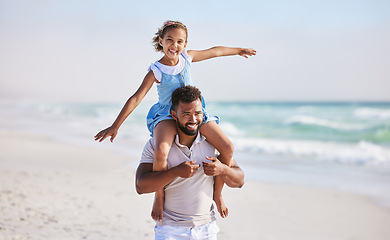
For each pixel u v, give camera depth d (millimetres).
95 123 28500
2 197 7426
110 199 7898
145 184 2932
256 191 9078
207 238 3117
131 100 3287
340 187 9414
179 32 3354
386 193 8836
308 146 16750
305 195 8727
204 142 3166
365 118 28594
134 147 15758
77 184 9062
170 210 3143
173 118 3145
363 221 7027
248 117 34156
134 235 5895
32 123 28906
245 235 6285
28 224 6066
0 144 15984
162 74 3377
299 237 6230
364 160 12828
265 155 14211
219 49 3852
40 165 11406
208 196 3154
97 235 5820
